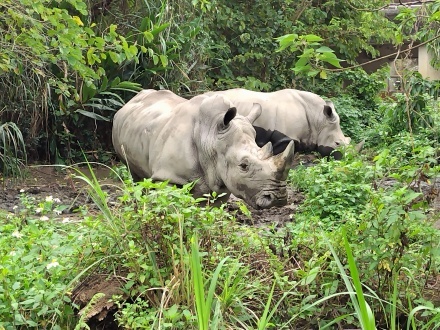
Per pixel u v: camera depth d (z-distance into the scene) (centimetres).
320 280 489
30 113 1351
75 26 739
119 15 1446
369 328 377
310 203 807
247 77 1805
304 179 993
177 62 1477
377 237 475
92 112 1392
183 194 490
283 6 1939
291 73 1883
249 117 684
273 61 1861
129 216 477
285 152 620
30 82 1304
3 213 703
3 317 448
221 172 651
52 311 448
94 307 457
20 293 458
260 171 623
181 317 436
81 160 1427
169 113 721
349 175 827
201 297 388
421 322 468
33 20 746
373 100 1948
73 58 747
